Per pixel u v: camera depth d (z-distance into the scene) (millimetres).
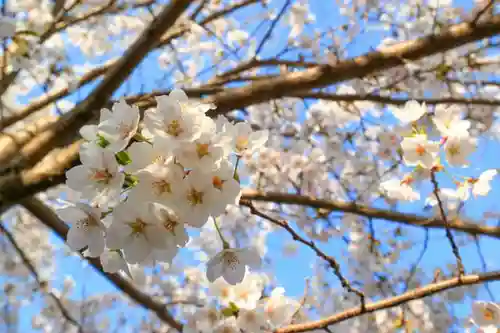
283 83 2518
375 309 2021
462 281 1978
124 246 1323
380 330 3299
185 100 1378
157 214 1288
